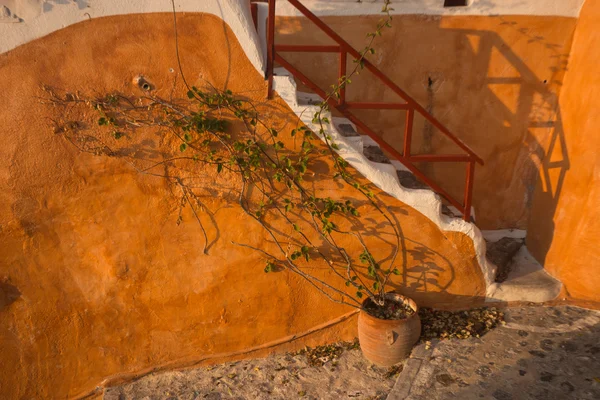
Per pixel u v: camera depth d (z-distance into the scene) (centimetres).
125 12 417
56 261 487
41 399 524
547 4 521
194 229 487
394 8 518
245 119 445
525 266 570
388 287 518
